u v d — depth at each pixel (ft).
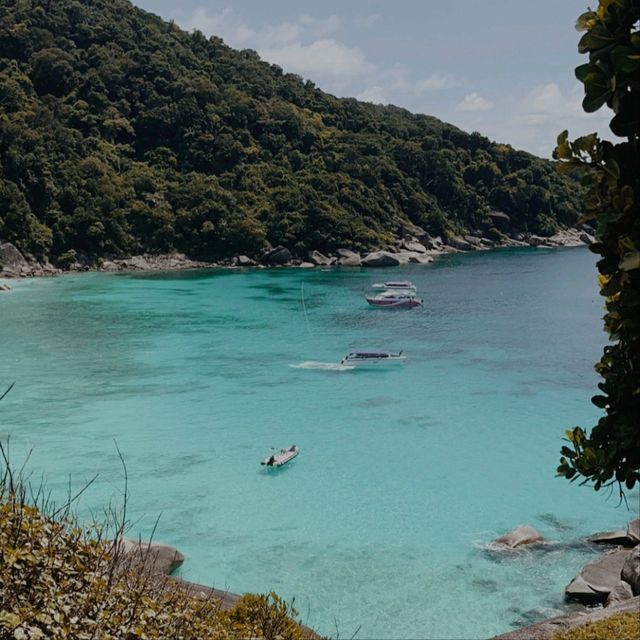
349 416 150.71
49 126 441.68
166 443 133.90
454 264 459.73
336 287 349.20
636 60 18.24
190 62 571.69
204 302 299.38
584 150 20.13
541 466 123.34
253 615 35.94
